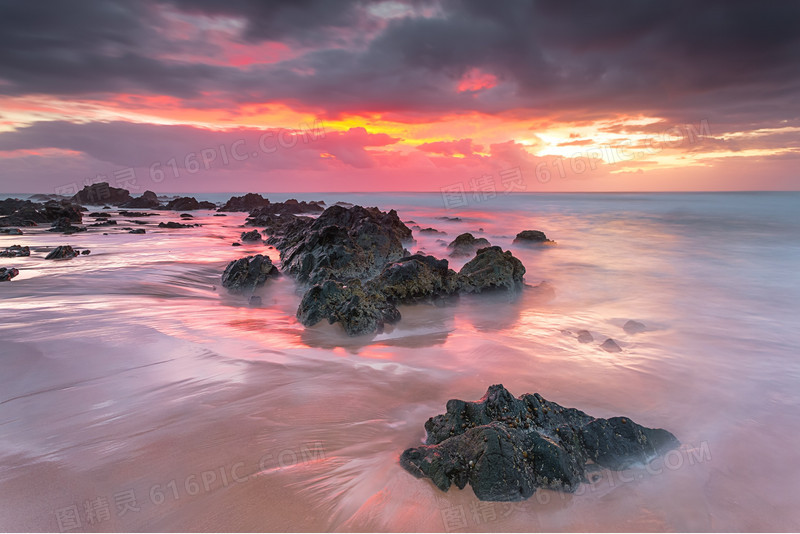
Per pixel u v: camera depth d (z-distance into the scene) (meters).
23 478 5.36
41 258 22.11
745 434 7.19
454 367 9.50
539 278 20.42
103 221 46.19
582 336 11.70
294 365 9.23
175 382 8.13
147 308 13.24
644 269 22.44
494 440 5.50
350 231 24.25
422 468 5.60
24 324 11.16
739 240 31.88
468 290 16.02
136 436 6.34
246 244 30.77
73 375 8.25
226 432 6.51
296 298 16.08
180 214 63.50
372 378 8.69
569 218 50.97
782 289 18.03
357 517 4.87
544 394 8.41
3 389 7.64
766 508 5.45
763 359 10.55
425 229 37.56
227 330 11.52
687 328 13.01
